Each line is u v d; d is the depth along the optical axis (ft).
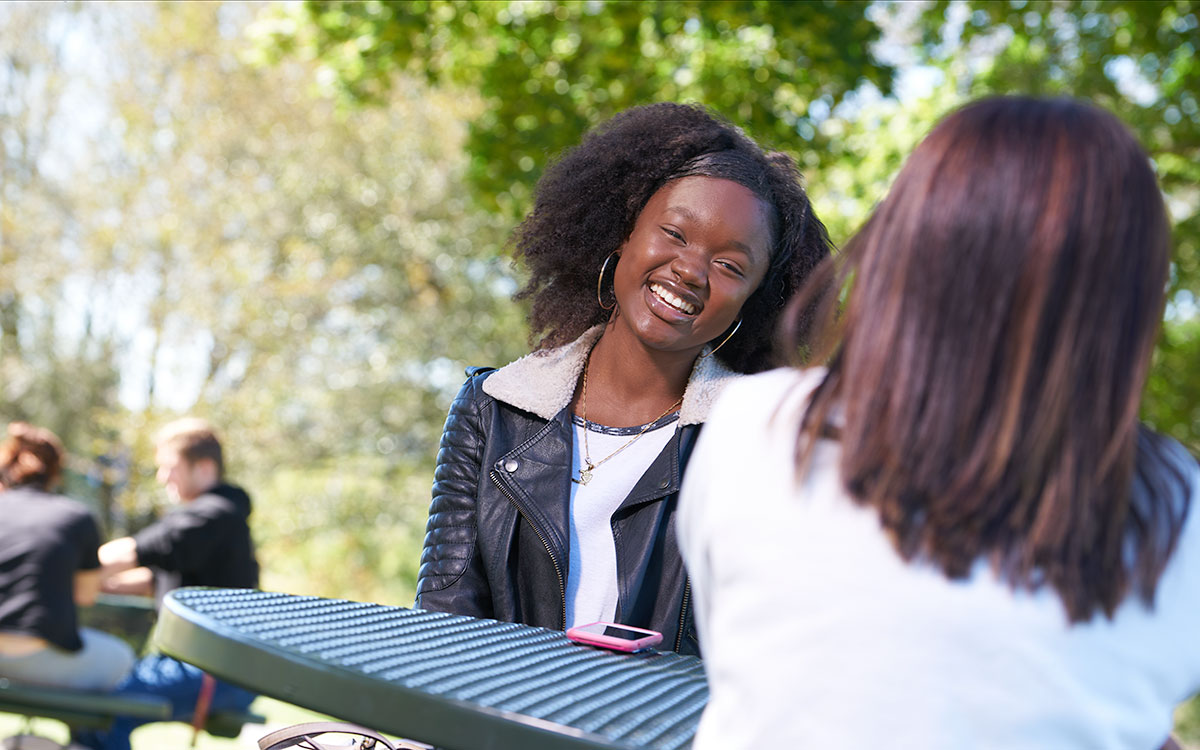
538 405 6.37
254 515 46.34
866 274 2.98
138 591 15.26
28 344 45.14
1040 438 2.73
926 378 2.80
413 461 49.70
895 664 2.69
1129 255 2.78
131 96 43.83
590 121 25.94
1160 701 2.85
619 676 4.19
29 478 14.20
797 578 2.81
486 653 4.30
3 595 13.20
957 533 2.74
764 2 23.31
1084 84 28.96
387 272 48.32
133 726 13.88
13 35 44.47
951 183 2.86
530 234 7.08
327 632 4.24
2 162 44.34
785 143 25.04
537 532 6.09
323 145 45.80
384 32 25.77
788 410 3.04
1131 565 2.81
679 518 3.20
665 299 6.11
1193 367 30.55
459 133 46.68
